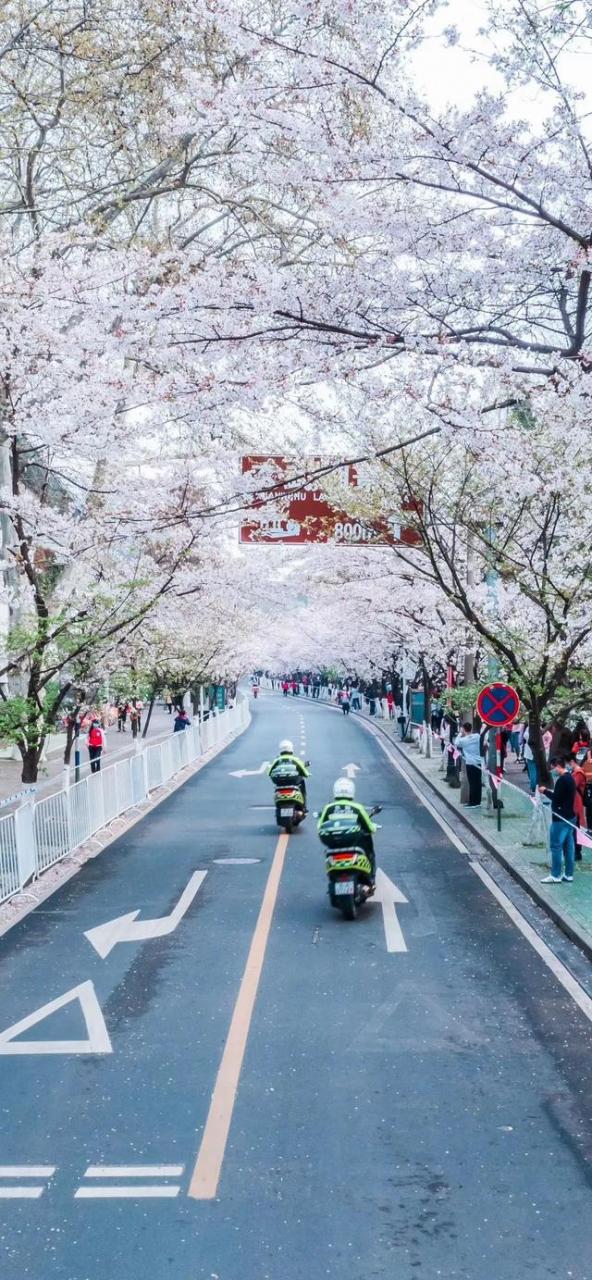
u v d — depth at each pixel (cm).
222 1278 522
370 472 1678
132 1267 533
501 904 1406
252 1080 791
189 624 2827
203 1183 624
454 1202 600
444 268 848
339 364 926
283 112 802
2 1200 607
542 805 1755
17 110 1504
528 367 893
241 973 1084
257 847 1889
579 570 1689
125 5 1452
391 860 1742
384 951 1166
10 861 1459
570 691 1858
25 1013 962
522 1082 785
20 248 1605
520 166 777
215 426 1105
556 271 852
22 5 1449
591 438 1197
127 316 933
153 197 1811
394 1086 778
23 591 1723
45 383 1395
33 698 1803
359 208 831
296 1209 593
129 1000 997
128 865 1722
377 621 3553
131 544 1883
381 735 5028
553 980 1053
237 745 4459
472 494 1655
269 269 874
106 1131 701
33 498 1608
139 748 2550
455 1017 939
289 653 8031
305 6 734
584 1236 562
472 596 2138
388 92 753
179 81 1251
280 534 1903
